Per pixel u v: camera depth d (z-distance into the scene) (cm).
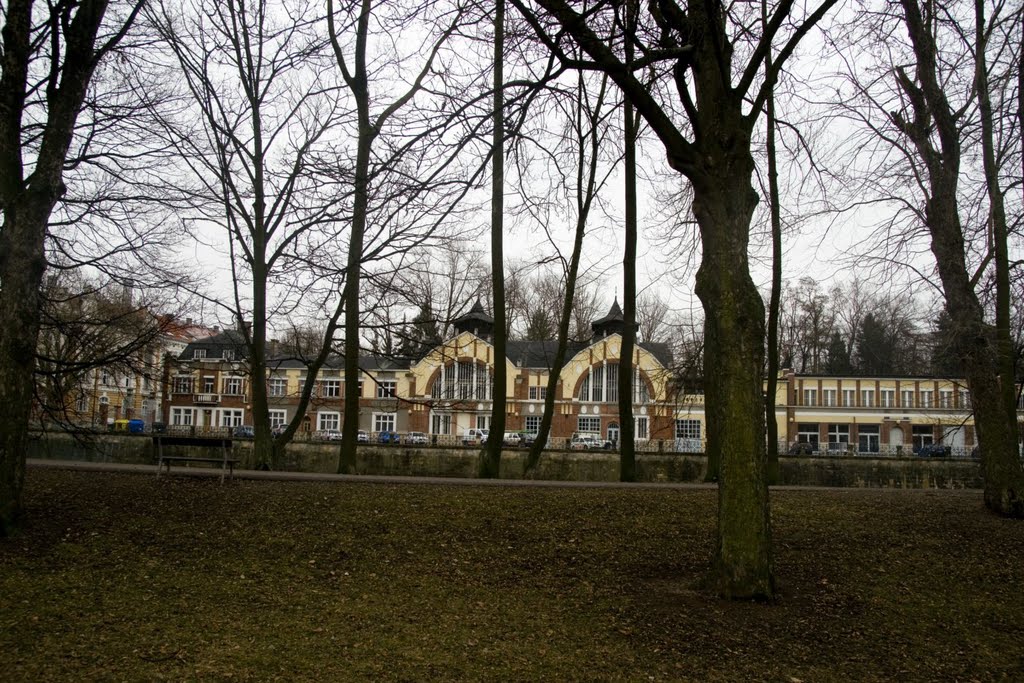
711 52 996
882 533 1285
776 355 2250
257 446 2247
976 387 1520
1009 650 834
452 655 751
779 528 1303
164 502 1338
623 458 2108
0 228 1145
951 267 1512
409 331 2472
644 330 7306
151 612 840
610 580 1029
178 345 6806
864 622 892
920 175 1562
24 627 769
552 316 6078
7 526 1080
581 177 1834
